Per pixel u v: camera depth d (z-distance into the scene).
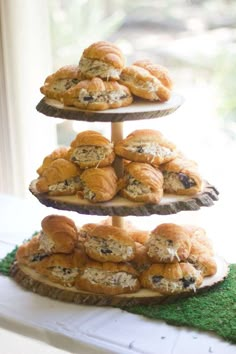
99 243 1.40
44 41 2.08
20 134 2.13
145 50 2.07
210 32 1.97
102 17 2.10
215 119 2.01
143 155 1.37
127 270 1.39
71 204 1.36
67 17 2.11
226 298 1.39
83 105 1.35
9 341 2.01
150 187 1.35
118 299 1.38
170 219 2.01
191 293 1.39
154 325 1.32
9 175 2.20
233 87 1.97
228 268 1.49
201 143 2.04
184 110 2.04
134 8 2.06
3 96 2.11
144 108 1.36
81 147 1.39
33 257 1.49
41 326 1.33
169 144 1.40
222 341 1.27
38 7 2.04
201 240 1.50
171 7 2.01
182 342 1.27
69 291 1.41
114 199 1.38
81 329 1.32
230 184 2.03
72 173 1.39
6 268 1.53
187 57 2.01
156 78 1.41
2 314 1.37
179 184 1.39
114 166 1.41
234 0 1.92
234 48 1.95
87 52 1.38
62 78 1.42
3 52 2.06
